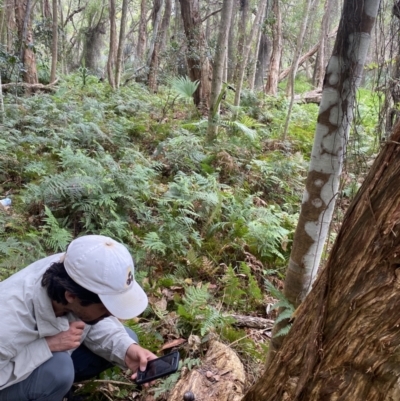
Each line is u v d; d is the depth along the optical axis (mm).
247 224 4273
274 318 3371
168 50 13219
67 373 1957
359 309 1188
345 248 1293
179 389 2270
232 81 12594
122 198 4238
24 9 10258
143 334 2730
